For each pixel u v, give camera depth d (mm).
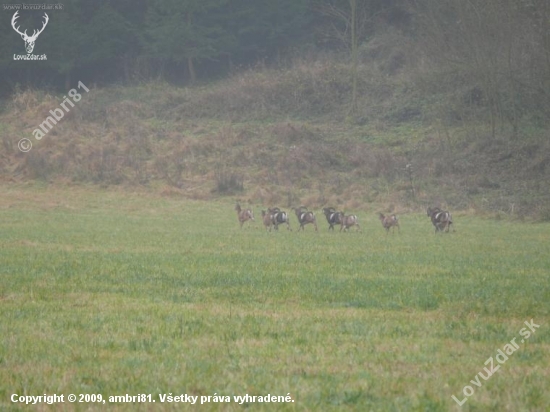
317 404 34812
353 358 43031
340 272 80250
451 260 93062
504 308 60312
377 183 197375
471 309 59719
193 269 81062
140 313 55844
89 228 136000
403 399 35625
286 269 82125
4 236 119062
